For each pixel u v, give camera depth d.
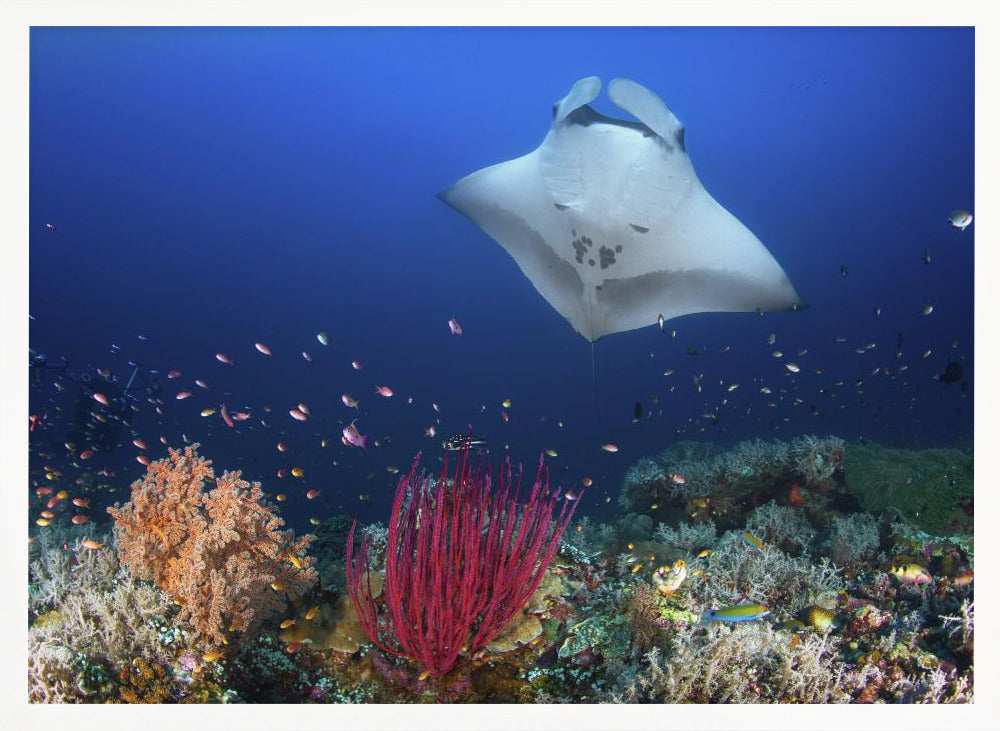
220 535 2.74
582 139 5.45
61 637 2.68
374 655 2.65
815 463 5.15
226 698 2.46
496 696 2.56
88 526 5.05
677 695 2.50
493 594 2.46
